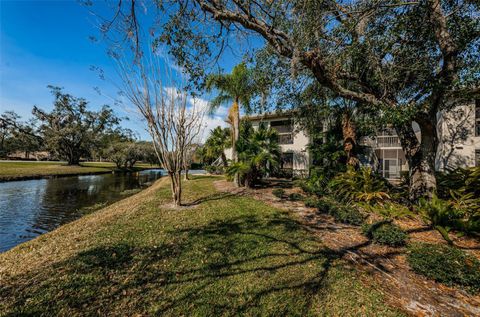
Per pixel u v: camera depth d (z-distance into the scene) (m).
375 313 2.31
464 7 4.66
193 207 6.71
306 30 4.44
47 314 2.17
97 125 33.47
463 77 5.01
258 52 5.86
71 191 13.48
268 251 3.68
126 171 31.30
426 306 2.45
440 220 4.84
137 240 4.04
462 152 11.42
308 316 2.26
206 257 3.42
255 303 2.42
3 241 5.70
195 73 4.66
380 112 5.87
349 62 5.54
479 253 3.71
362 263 3.40
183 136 6.81
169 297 2.49
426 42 5.38
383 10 4.34
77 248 3.68
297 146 16.88
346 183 7.69
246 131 13.12
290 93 7.62
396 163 14.52
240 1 3.83
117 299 2.43
